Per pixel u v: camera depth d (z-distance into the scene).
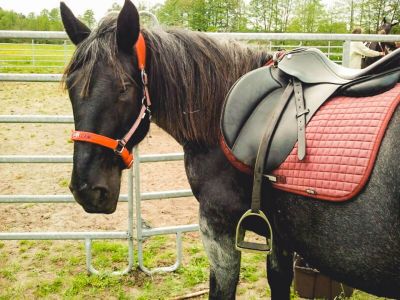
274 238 1.45
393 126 1.08
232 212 1.40
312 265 1.30
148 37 1.48
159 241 3.13
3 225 3.35
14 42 18.16
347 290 2.34
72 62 1.34
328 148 1.15
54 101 9.34
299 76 1.29
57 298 2.41
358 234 1.10
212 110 1.49
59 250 2.99
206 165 1.46
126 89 1.33
